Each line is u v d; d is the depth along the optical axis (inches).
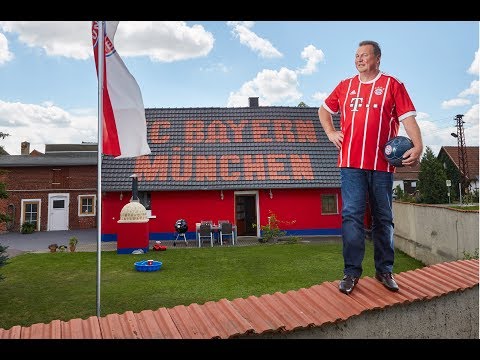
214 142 919.0
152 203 830.5
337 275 464.8
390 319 145.8
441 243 459.2
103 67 254.2
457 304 160.9
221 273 489.7
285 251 646.5
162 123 949.8
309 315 135.6
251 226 868.0
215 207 842.8
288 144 924.6
